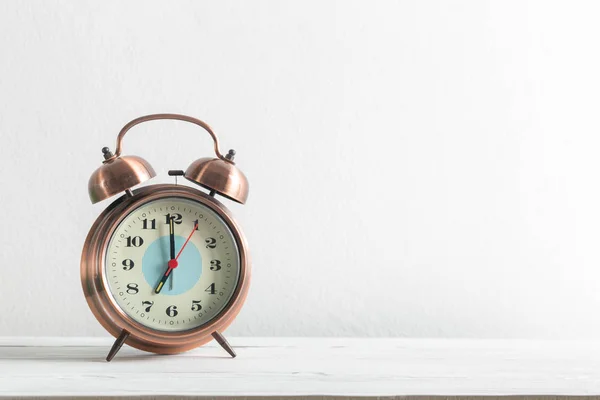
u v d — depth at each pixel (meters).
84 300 1.04
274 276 1.06
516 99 1.09
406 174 1.07
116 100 1.04
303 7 1.07
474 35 1.09
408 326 1.07
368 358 0.87
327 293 1.06
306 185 1.06
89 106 1.04
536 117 1.09
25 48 1.04
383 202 1.07
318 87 1.07
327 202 1.07
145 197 0.83
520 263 1.08
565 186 1.09
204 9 1.06
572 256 1.09
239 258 0.84
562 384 0.78
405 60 1.08
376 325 1.07
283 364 0.83
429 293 1.07
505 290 1.08
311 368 0.81
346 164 1.07
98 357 0.85
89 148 1.04
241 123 1.06
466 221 1.08
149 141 1.04
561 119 1.09
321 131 1.07
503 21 1.09
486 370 0.82
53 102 1.04
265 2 1.06
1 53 1.03
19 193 1.03
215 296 0.84
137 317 0.83
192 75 1.05
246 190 0.84
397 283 1.07
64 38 1.04
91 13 1.04
